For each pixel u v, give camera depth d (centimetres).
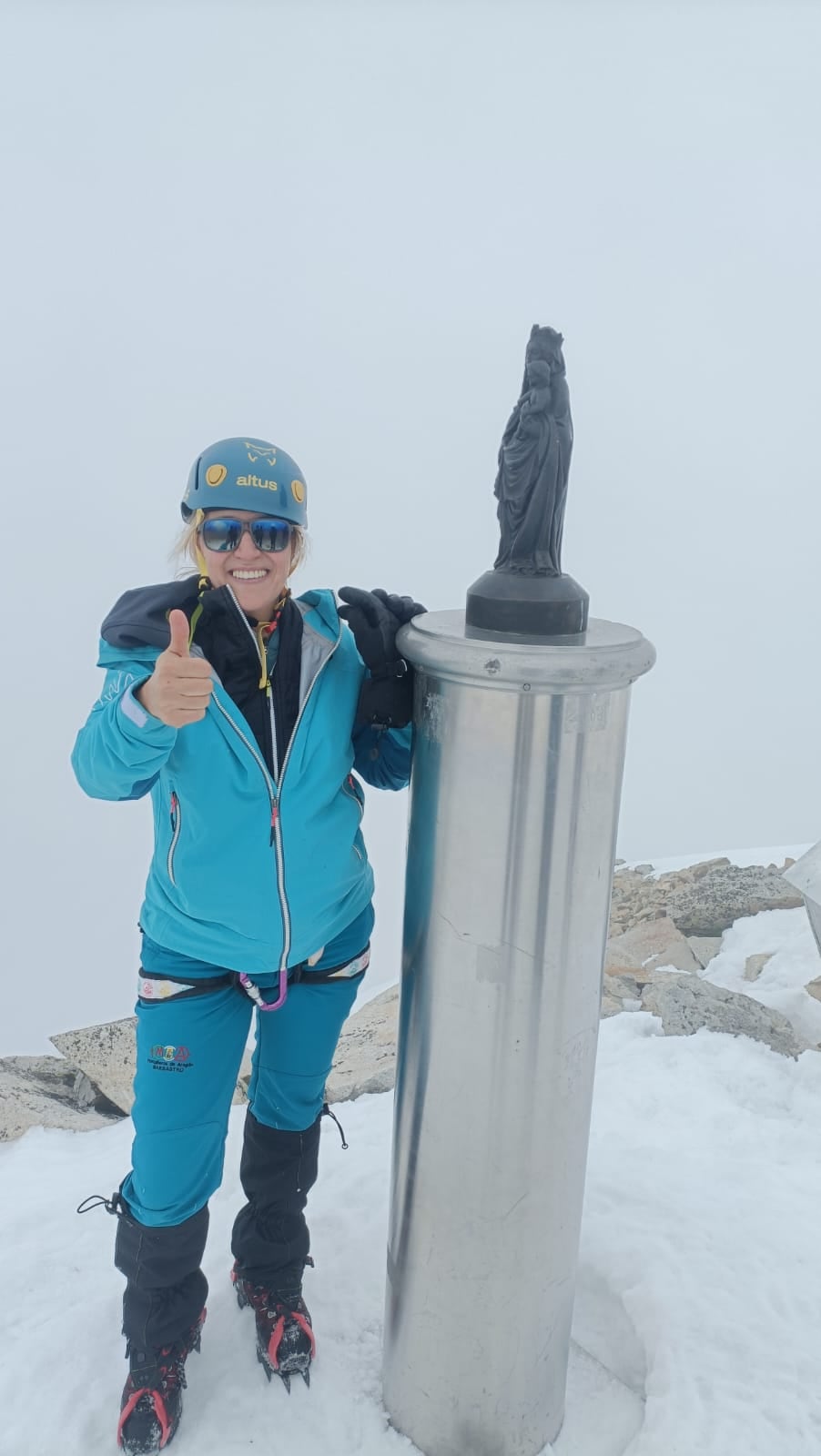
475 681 141
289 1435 175
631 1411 182
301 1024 180
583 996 156
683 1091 284
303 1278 209
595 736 145
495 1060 154
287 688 160
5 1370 185
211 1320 198
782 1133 262
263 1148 188
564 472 147
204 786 156
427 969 157
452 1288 164
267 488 156
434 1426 172
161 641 151
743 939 397
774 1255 208
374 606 162
